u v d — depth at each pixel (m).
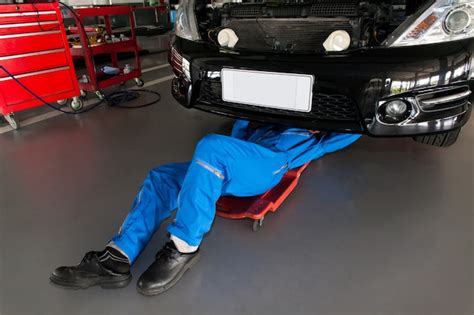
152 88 3.61
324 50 1.41
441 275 1.13
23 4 2.42
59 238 1.35
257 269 1.18
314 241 1.31
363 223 1.40
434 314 0.99
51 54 2.65
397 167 1.83
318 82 1.34
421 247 1.26
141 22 8.05
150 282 1.06
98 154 2.06
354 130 1.36
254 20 1.64
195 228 1.06
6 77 2.42
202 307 1.04
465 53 1.25
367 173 1.78
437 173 1.75
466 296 1.05
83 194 1.64
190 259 1.12
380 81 1.26
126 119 2.67
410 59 1.25
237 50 1.58
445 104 1.30
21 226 1.42
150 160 1.96
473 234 1.31
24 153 2.11
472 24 1.26
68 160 2.00
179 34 1.86
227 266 1.20
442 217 1.42
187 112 2.81
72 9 2.82
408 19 1.31
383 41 1.34
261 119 1.51
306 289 1.09
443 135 1.89
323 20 1.49
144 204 1.16
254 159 1.17
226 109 1.63
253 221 1.40
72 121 2.66
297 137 1.45
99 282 1.10
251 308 1.03
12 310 1.04
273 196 1.42
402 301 1.04
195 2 1.84
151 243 1.33
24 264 1.22
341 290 1.09
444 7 1.25
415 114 1.28
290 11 1.58
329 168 1.85
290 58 1.41
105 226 1.42
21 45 2.46
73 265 1.21
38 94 2.63
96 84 3.06
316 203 1.55
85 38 2.91
